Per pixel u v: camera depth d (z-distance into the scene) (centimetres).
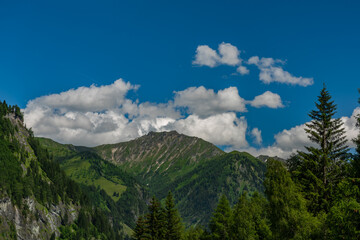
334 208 2605
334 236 2578
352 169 2864
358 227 2472
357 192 2655
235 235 4891
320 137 4916
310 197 4331
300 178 4794
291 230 3175
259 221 4581
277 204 3384
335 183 4494
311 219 3089
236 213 5275
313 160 4791
